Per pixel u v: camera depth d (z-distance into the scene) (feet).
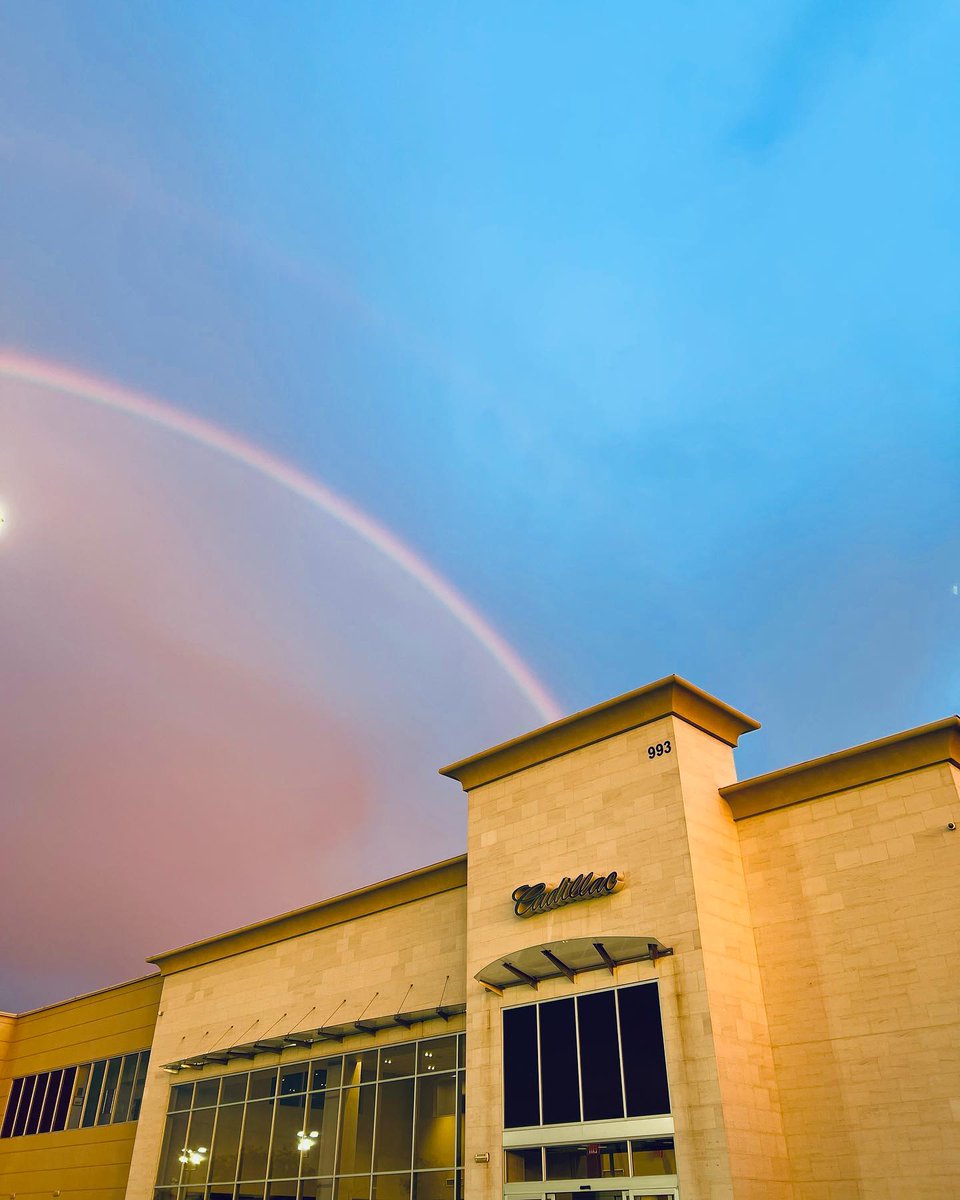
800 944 89.66
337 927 135.54
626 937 88.43
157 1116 147.64
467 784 116.26
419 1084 111.55
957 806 84.64
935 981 80.79
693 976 85.30
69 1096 175.22
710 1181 77.56
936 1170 75.41
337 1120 119.14
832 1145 81.35
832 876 89.86
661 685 97.91
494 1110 95.30
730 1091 80.74
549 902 98.37
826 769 92.99
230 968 150.30
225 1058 139.64
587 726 104.12
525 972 97.30
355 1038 122.93
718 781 99.40
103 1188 153.89
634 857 94.48
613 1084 86.99
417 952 122.11
